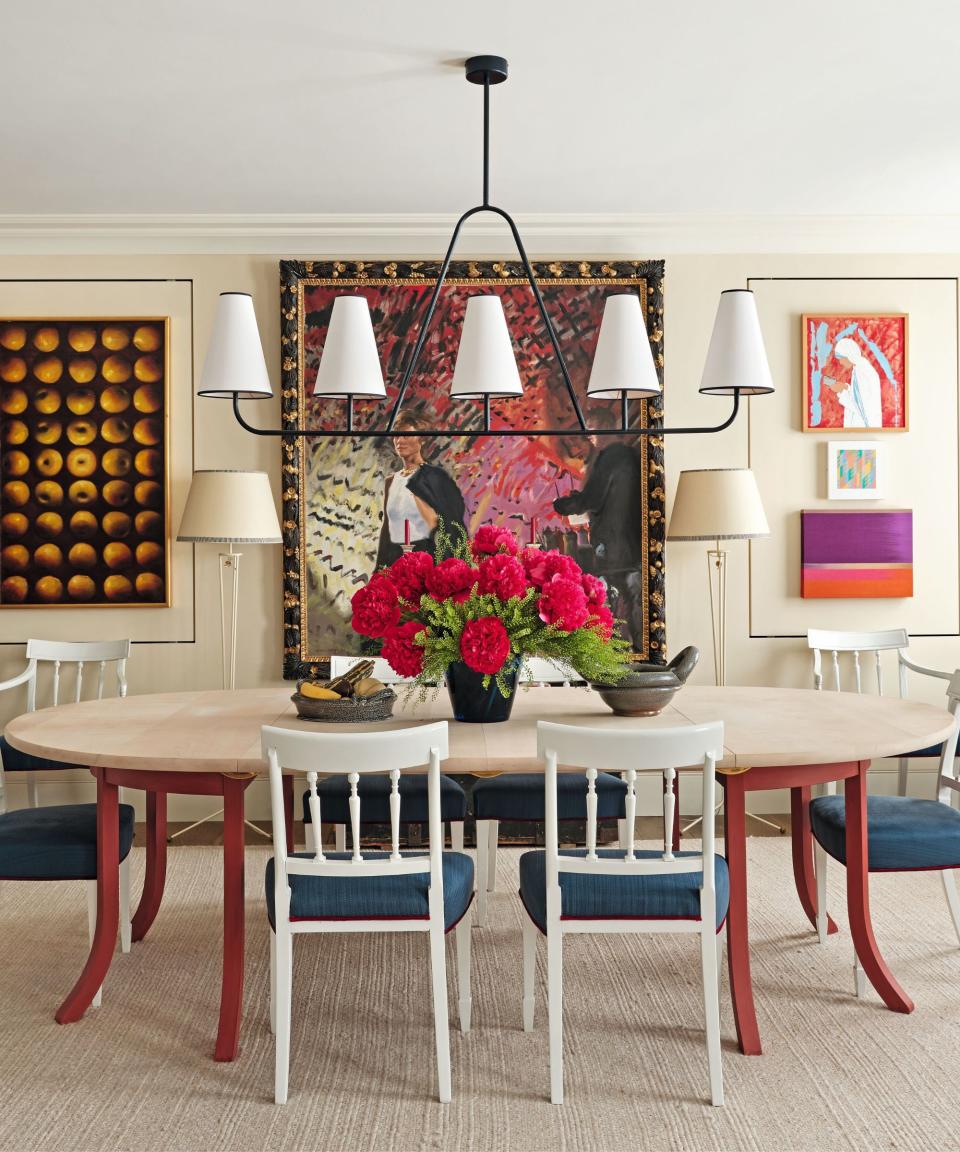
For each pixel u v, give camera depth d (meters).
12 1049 2.67
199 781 2.63
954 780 3.23
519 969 3.20
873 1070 2.54
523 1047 2.68
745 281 5.06
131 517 4.98
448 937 3.48
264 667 5.05
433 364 4.98
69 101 3.58
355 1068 2.57
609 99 3.59
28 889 4.00
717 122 3.80
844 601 5.11
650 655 5.00
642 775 5.09
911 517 5.07
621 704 3.03
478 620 2.80
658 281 4.96
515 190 4.55
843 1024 2.79
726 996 2.98
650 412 5.03
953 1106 2.38
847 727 2.83
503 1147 2.22
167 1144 2.23
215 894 3.93
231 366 3.07
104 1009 2.91
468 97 3.57
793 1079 2.50
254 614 5.04
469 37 3.14
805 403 5.05
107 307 4.98
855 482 5.07
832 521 5.06
